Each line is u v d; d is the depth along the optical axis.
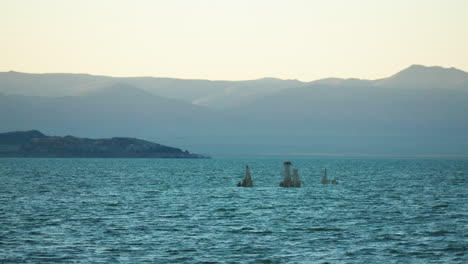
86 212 76.44
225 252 48.78
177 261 45.34
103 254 47.59
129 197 101.62
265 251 49.28
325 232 59.28
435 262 45.31
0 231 58.59
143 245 51.53
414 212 77.56
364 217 71.75
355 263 44.94
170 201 93.38
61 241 53.16
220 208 81.88
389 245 52.06
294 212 77.00
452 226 63.69
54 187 129.75
